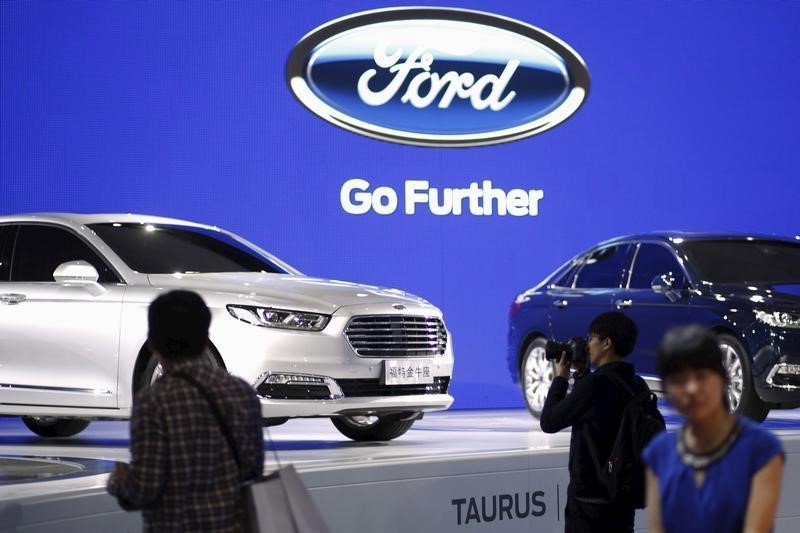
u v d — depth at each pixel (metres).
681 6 15.16
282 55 13.52
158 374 7.95
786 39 15.52
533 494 7.50
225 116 13.30
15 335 8.48
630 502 5.38
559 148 14.70
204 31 13.20
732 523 2.89
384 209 13.97
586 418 5.49
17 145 12.56
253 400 3.73
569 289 11.56
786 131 15.49
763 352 9.52
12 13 12.55
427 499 7.02
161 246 8.75
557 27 14.70
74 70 12.72
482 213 14.38
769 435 2.91
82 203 12.73
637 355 10.59
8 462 7.10
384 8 14.00
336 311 8.02
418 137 14.11
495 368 14.38
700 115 15.23
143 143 12.95
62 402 8.29
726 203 15.31
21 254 8.80
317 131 13.68
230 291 8.04
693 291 10.16
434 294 14.17
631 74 14.98
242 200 13.35
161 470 3.54
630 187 14.96
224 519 3.60
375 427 8.89
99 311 8.20
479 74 14.37
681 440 3.01
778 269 10.43
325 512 6.55
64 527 5.33
